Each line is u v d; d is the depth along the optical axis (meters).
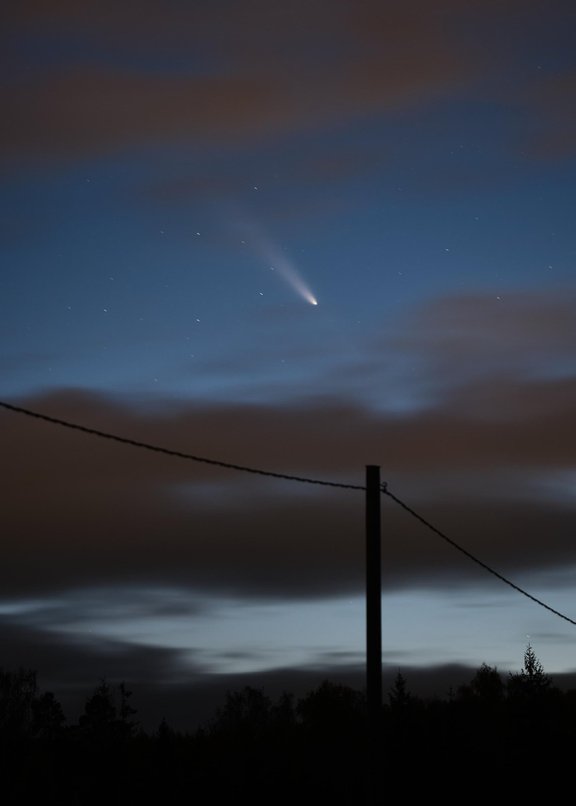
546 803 40.97
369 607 17.55
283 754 47.72
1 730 55.44
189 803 43.25
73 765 49.78
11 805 43.31
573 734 45.91
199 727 54.19
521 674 48.06
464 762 43.28
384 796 17.06
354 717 59.09
